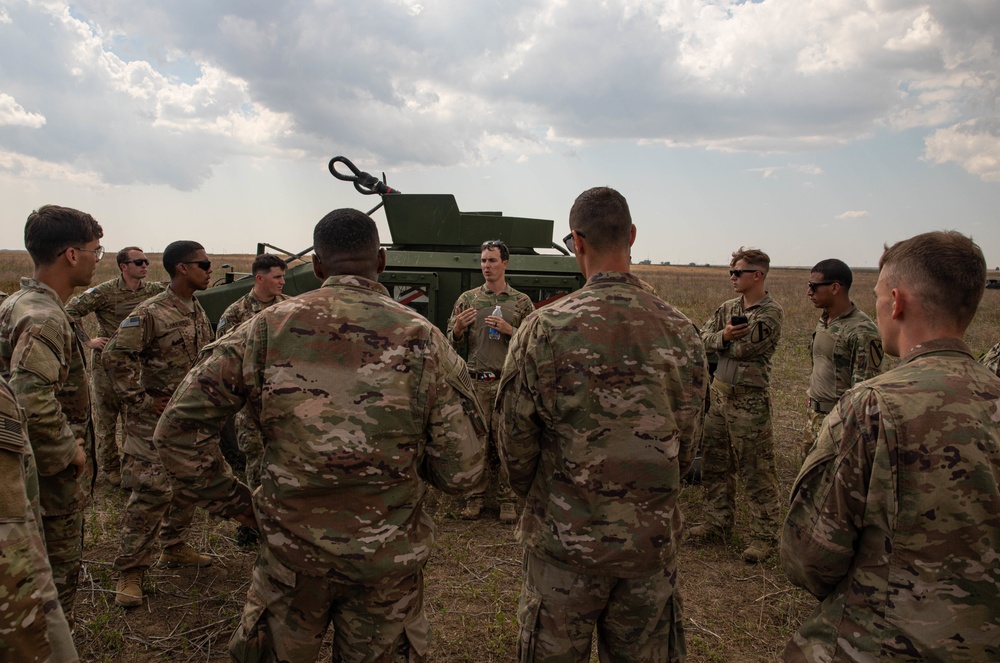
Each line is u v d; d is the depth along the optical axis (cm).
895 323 166
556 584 215
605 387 206
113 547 435
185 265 382
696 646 341
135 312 362
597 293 214
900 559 147
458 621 363
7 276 2361
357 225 215
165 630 343
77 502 270
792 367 1099
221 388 200
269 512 197
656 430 206
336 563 192
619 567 205
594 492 206
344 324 200
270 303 479
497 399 229
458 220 635
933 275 156
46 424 246
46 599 133
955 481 142
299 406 193
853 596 156
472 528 495
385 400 196
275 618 203
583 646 218
